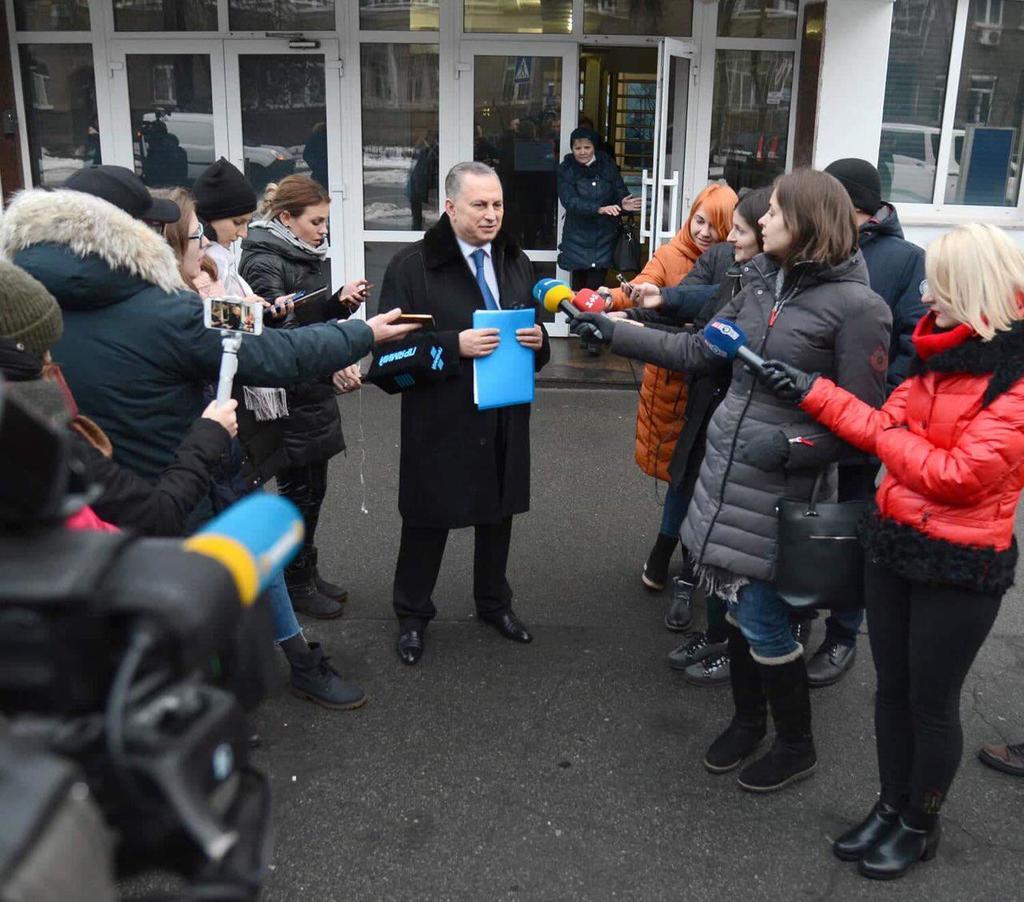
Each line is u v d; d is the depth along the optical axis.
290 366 2.43
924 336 2.23
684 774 2.92
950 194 7.88
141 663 0.86
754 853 2.58
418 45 7.77
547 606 3.98
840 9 7.08
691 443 3.56
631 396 6.97
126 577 0.87
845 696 3.35
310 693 3.23
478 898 2.41
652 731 3.14
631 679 3.44
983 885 2.47
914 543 2.23
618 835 2.65
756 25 7.77
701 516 2.69
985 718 3.22
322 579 4.01
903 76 7.62
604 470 5.55
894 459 2.22
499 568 3.67
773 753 2.86
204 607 0.87
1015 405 2.09
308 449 3.58
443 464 3.39
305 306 3.54
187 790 0.82
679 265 4.10
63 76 7.80
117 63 7.71
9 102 7.65
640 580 4.23
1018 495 2.21
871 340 2.47
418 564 3.53
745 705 2.89
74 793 0.78
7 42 7.57
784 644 2.71
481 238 3.29
